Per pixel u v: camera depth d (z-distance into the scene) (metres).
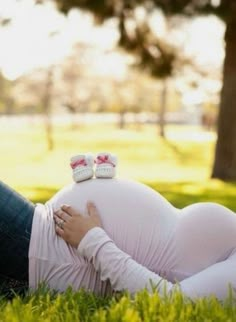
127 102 60.09
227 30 15.41
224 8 14.70
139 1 15.18
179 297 3.03
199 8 14.73
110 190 3.45
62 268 3.31
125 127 64.38
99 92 57.50
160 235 3.38
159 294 3.15
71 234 3.30
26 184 14.41
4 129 51.47
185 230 3.37
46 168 19.86
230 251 3.36
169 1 14.97
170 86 45.84
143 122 68.88
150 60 16.97
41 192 12.29
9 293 3.38
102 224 3.36
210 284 3.18
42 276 3.33
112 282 3.23
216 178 15.99
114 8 15.94
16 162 22.22
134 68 17.23
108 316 2.91
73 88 50.41
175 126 71.94
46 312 3.01
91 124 65.94
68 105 55.66
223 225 3.37
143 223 3.38
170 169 20.91
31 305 3.06
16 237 3.30
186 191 12.65
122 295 3.20
